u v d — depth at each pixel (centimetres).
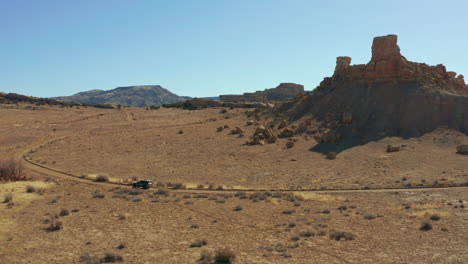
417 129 7731
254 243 2878
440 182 5050
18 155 8444
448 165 5894
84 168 7069
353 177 5650
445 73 9581
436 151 6706
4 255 2612
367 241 2880
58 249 2750
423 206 3953
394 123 8031
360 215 3722
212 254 2594
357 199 4447
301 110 10069
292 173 6112
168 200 4488
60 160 7838
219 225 3428
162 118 13838
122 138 10231
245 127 10362
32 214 3797
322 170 6144
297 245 2772
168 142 9412
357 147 7350
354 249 2695
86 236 3080
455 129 7469
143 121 13225
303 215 3762
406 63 9050
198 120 12925
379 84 9069
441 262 2420
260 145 8262
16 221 3512
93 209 4075
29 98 18075
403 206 4012
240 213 3875
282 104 11250
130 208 4122
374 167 6097
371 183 5259
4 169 5966
